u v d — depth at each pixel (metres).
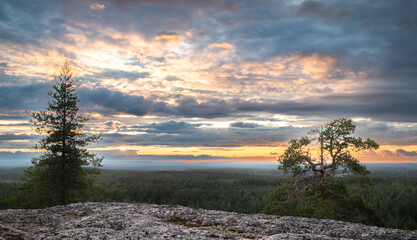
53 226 10.21
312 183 26.88
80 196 28.45
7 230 8.55
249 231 9.58
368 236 9.01
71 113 28.23
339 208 24.97
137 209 13.22
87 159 28.06
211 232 8.81
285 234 8.40
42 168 26.59
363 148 25.69
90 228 8.69
